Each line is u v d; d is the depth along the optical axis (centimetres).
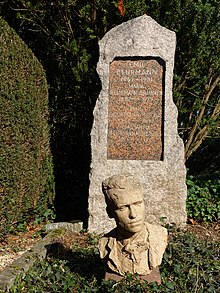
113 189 169
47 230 280
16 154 273
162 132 288
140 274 173
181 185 287
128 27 289
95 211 287
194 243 224
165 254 199
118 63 290
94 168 288
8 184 262
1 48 261
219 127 402
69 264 206
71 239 257
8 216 264
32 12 360
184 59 354
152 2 343
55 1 352
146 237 176
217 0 332
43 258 215
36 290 180
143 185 287
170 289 171
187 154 402
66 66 374
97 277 188
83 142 382
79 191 372
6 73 263
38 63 328
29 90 299
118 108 290
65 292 179
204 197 321
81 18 359
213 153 464
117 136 290
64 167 382
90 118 374
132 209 167
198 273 189
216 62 351
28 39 413
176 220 286
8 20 412
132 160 288
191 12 334
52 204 339
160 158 289
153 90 289
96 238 264
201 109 390
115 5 336
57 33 361
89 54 354
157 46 288
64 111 379
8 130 262
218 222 304
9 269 192
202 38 333
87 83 358
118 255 176
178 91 371
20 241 264
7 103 261
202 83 371
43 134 329
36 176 310
